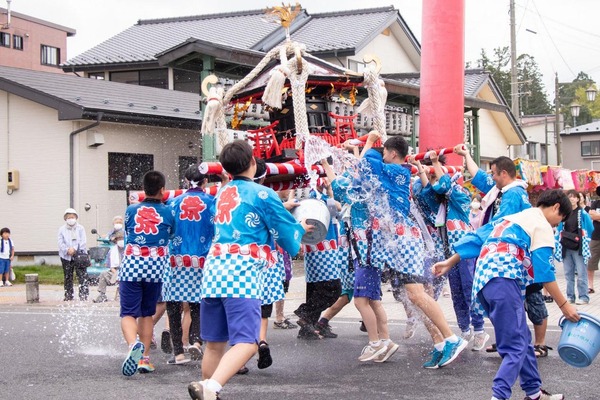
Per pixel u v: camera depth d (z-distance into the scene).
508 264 5.01
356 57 24.64
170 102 20.88
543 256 4.99
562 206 5.17
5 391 6.06
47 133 19.06
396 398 5.69
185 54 15.10
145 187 6.88
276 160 8.05
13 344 8.62
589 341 5.00
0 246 16.55
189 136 20.30
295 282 15.90
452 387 6.05
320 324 8.76
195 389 4.50
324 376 6.56
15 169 19.39
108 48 26.75
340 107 9.63
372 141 6.85
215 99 8.52
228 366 4.61
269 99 7.59
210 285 4.85
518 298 5.01
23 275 17.88
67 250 13.66
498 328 5.01
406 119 19.11
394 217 6.68
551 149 45.06
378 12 26.94
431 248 7.18
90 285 16.09
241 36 25.16
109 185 19.05
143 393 5.94
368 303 7.09
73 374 6.76
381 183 6.67
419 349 7.88
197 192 6.99
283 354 7.68
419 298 6.69
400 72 27.77
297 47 7.83
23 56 41.56
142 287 6.78
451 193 7.51
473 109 25.12
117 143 19.05
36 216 19.28
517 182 6.59
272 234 5.01
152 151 19.62
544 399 5.38
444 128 14.96
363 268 6.96
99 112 17.98
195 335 7.28
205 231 6.96
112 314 11.70
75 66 25.67
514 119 31.64
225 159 5.05
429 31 15.02
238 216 4.91
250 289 4.82
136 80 25.81
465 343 6.75
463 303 7.80
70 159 18.62
